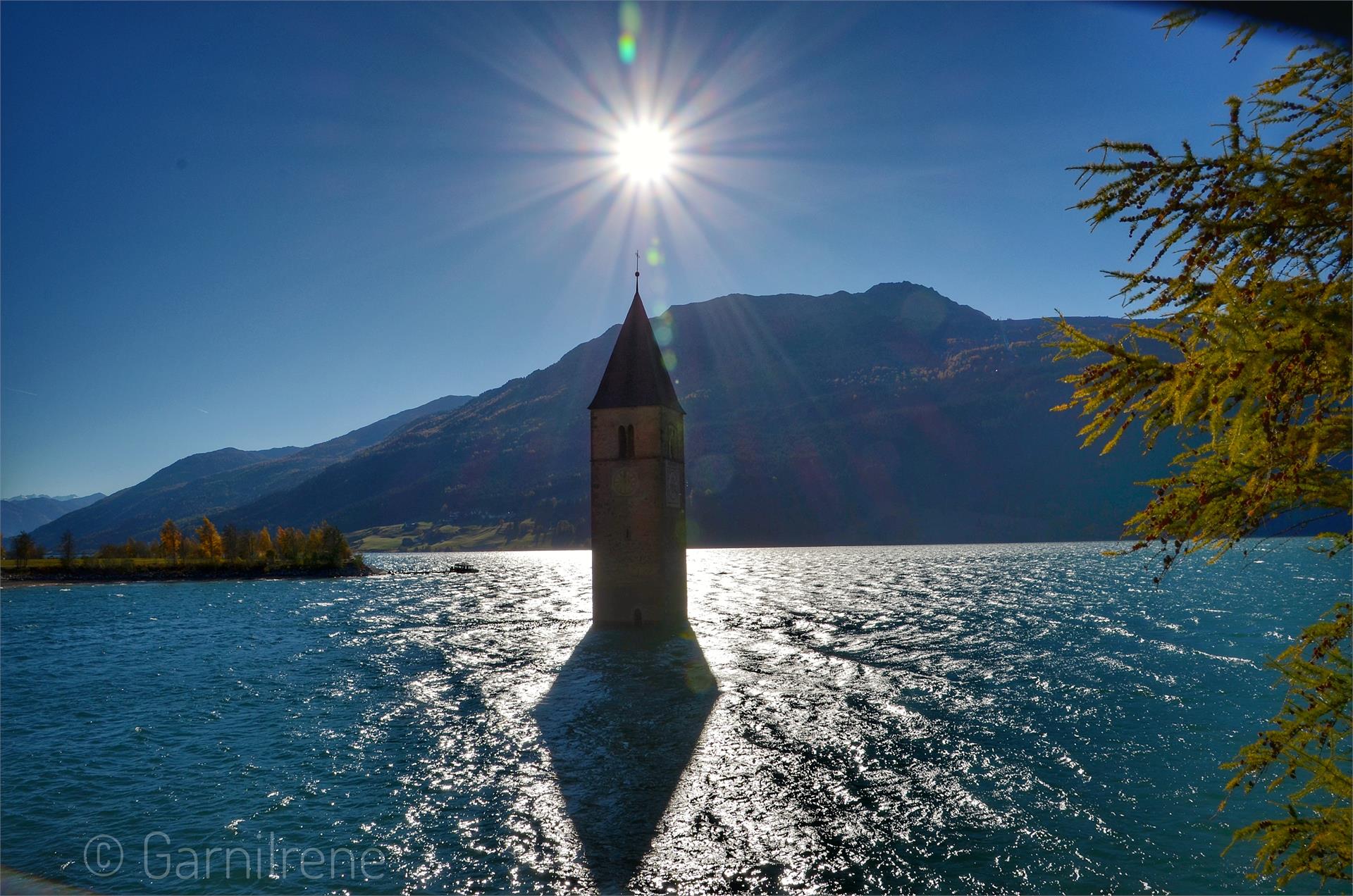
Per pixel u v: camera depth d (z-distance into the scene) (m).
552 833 28.33
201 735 41.25
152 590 152.25
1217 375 7.05
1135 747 35.72
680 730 39.75
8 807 31.56
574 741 38.62
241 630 85.44
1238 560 156.00
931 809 29.69
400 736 40.22
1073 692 45.72
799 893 24.20
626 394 74.00
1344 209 6.78
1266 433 7.05
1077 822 28.30
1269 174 6.82
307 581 174.38
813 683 49.78
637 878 25.23
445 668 58.84
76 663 65.69
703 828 28.45
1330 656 8.68
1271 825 9.24
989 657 57.34
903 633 70.38
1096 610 83.75
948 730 39.00
